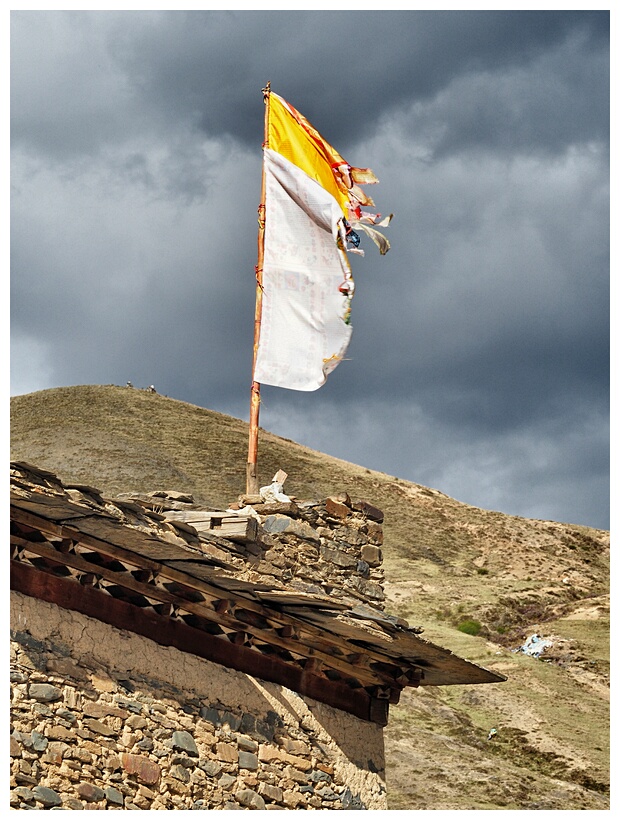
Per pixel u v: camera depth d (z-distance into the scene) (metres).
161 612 15.45
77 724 13.95
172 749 15.02
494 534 107.06
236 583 15.53
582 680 61.97
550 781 42.72
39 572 14.02
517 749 48.81
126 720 14.55
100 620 14.64
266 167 20.81
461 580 92.56
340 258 20.55
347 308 20.31
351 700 18.41
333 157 21.12
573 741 49.88
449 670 18.95
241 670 16.56
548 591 90.81
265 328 20.02
